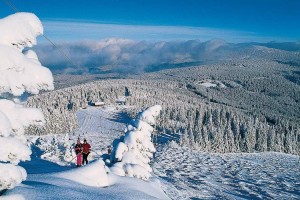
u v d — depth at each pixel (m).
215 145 98.69
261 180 54.25
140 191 13.34
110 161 19.58
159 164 54.66
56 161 21.70
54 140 37.03
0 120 5.99
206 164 66.88
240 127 129.12
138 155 19.47
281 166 78.12
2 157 6.27
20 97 7.23
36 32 6.88
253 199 37.31
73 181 11.63
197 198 25.75
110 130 145.88
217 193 34.03
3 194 7.50
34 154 24.83
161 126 136.00
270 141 116.19
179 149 90.50
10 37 6.53
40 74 6.57
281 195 42.91
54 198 8.84
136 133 19.73
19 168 6.73
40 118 7.14
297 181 57.44
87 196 9.85
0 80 6.12
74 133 123.19
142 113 20.70
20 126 6.77
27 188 9.20
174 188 27.27
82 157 19.77
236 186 44.59
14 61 6.30
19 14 6.79
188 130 118.88
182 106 178.75
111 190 11.99
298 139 134.12
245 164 75.44
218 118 134.50
